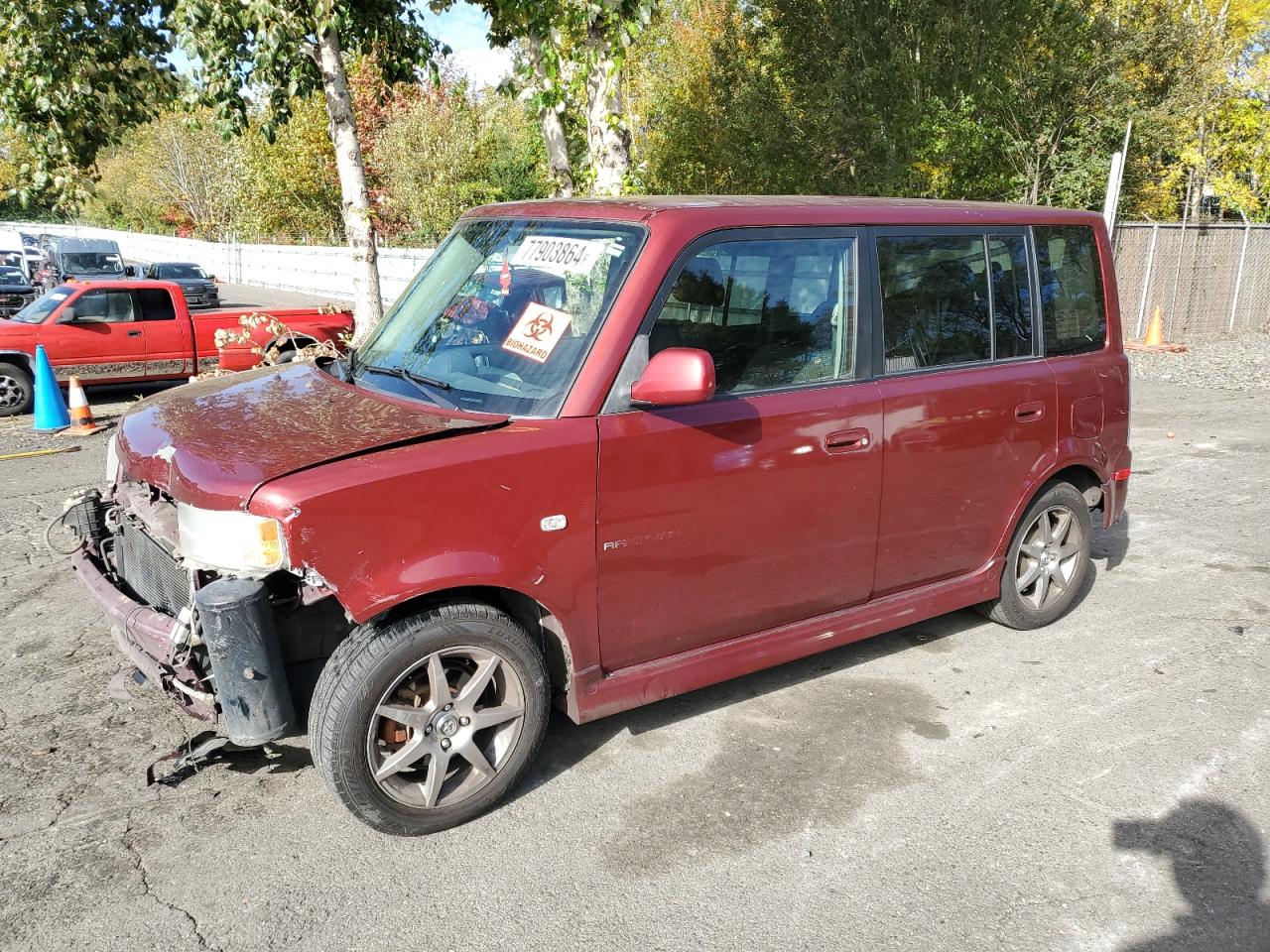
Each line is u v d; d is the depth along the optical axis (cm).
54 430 1052
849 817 325
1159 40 1784
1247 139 2556
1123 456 500
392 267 2544
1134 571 573
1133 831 317
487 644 306
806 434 362
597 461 313
